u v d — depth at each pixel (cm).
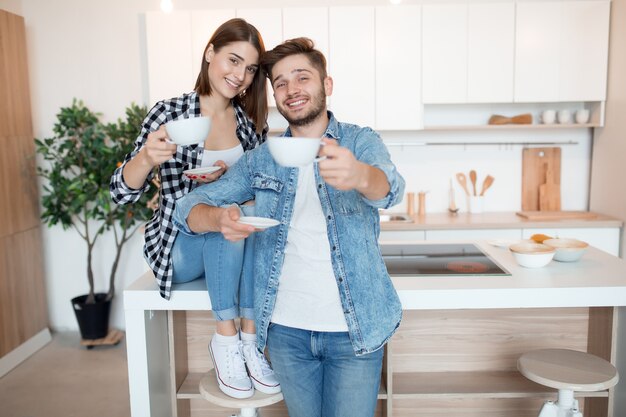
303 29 370
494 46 371
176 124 135
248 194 168
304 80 151
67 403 309
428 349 228
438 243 260
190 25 370
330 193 150
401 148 420
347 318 149
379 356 157
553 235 369
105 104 409
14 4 394
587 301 183
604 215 388
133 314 187
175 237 180
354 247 150
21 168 381
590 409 231
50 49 406
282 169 158
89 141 368
